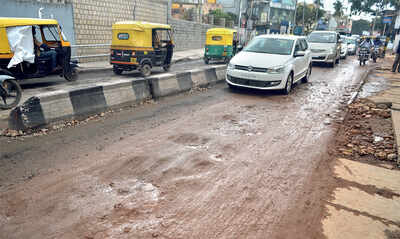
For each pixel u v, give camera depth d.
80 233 2.60
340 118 6.61
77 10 13.96
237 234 2.66
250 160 4.26
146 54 10.97
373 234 2.73
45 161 3.98
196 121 6.04
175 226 2.74
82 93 5.86
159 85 7.84
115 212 2.92
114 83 6.61
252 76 8.66
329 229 2.78
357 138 5.35
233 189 3.44
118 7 16.55
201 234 2.64
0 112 6.16
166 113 6.56
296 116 6.68
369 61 22.42
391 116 6.38
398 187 3.62
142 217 2.85
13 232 2.59
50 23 8.73
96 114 6.11
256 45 9.97
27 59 8.02
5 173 3.62
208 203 3.13
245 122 6.09
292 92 9.45
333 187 3.58
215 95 8.66
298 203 3.20
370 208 3.16
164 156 4.27
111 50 11.21
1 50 7.63
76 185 3.39
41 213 2.87
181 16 30.00
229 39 17.09
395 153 4.57
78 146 4.53
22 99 7.32
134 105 7.07
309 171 3.99
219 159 4.25
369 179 3.81
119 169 3.82
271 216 2.95
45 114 5.16
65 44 9.31
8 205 2.97
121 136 5.02
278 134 5.43
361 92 9.56
